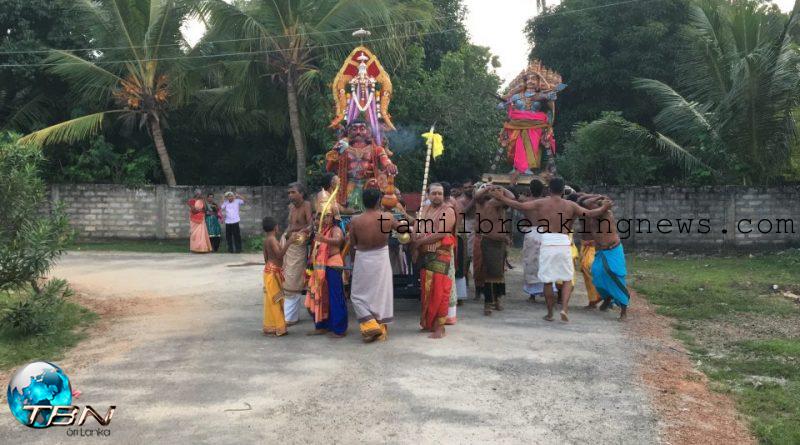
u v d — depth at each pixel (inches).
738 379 216.7
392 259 310.8
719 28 649.0
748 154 617.0
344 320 267.6
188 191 725.3
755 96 573.3
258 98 717.3
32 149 295.9
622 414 181.2
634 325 294.7
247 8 657.0
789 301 359.6
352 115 337.4
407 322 297.3
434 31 790.5
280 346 252.7
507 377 211.9
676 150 652.1
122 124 754.8
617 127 655.1
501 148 473.7
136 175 729.6
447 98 686.5
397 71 697.6
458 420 175.2
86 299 358.9
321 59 653.9
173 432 167.6
